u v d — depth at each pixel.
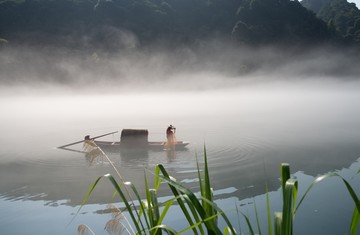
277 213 2.27
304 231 7.57
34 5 100.06
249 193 10.38
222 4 116.94
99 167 13.77
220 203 9.61
